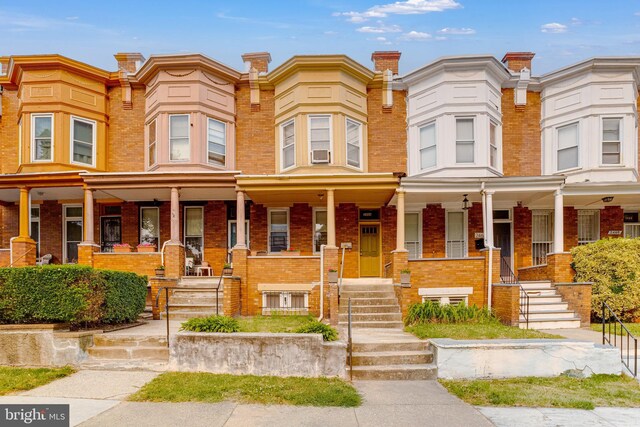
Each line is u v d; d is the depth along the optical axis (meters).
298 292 13.73
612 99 15.58
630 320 13.27
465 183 14.30
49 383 7.64
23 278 8.98
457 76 15.83
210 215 16.91
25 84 15.85
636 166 15.58
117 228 17.08
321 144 15.66
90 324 9.87
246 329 9.45
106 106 16.98
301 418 6.22
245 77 16.88
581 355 8.43
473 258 13.67
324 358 8.30
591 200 15.80
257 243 16.66
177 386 7.39
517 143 16.88
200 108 15.79
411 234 16.84
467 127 15.84
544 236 16.73
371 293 13.09
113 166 16.88
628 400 6.98
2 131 17.22
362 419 6.21
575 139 15.98
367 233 16.78
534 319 12.51
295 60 15.62
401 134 16.97
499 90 16.67
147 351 8.94
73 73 16.16
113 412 6.34
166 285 13.31
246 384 7.57
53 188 15.33
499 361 8.40
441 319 11.80
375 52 17.17
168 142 15.72
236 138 16.94
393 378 8.29
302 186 14.05
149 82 16.64
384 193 14.73
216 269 16.70
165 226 16.89
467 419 6.22
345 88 15.97
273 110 16.98
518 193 14.78
